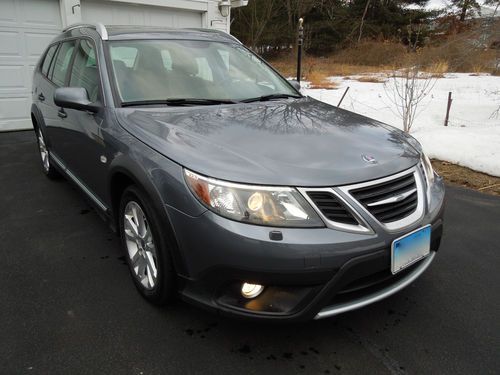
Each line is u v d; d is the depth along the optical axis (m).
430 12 35.06
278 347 2.29
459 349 2.30
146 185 2.30
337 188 2.07
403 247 2.18
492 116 8.88
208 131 2.50
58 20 7.87
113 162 2.66
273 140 2.40
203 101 3.11
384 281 2.28
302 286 2.00
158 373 2.11
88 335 2.36
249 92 3.43
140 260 2.65
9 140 7.05
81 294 2.73
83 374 2.09
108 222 3.17
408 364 2.19
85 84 3.38
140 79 3.12
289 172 2.08
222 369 2.14
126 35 3.41
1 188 4.73
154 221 2.29
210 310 2.15
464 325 2.50
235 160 2.15
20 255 3.23
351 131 2.70
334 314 2.10
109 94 2.95
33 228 3.71
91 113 3.07
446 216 4.17
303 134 2.53
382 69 22.17
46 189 4.70
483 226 3.92
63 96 2.98
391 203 2.21
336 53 31.16
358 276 2.06
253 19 29.73
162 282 2.36
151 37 3.49
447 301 2.74
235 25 30.55
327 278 1.99
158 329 2.41
